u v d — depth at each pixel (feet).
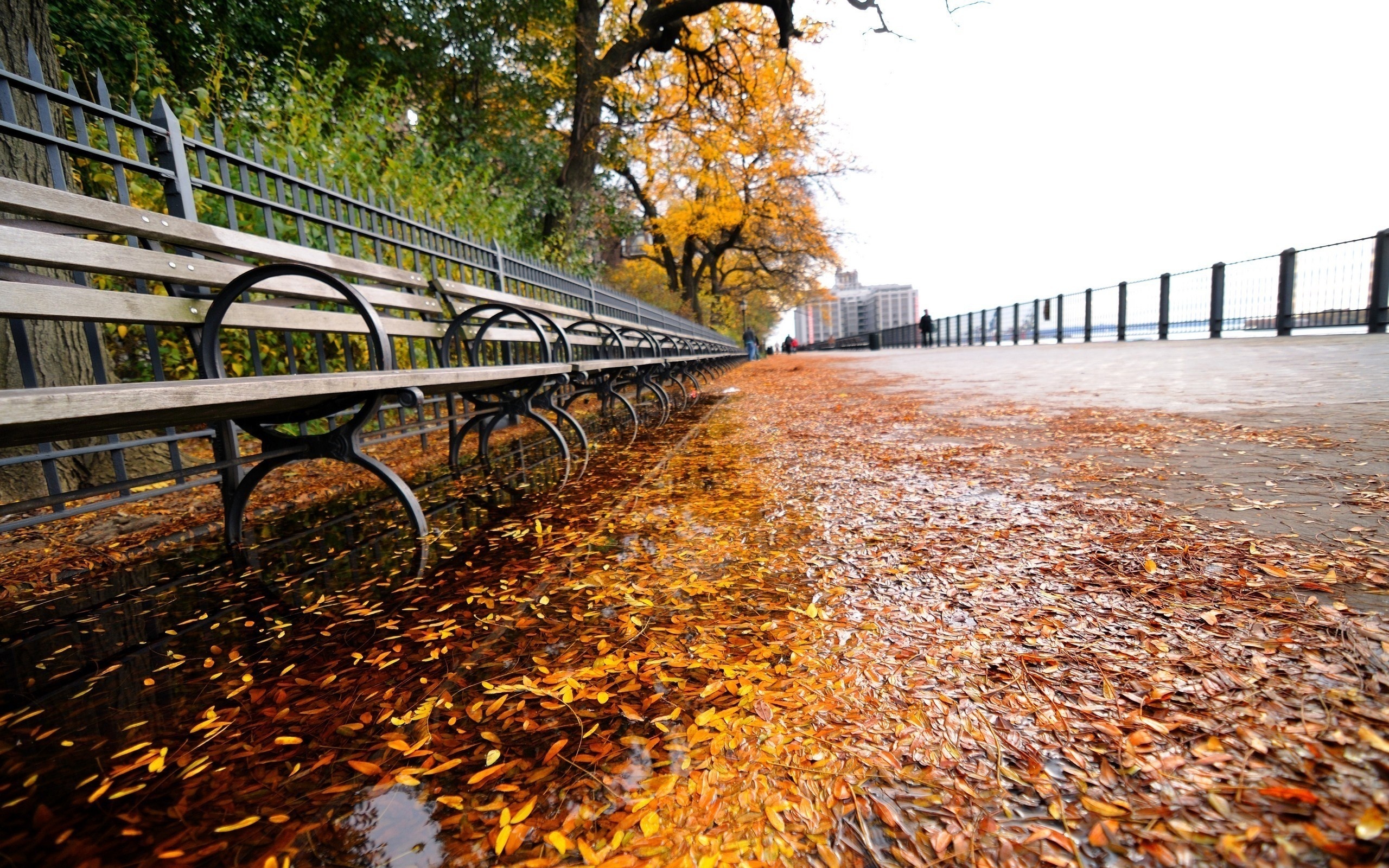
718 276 132.05
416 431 12.86
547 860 2.85
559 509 9.32
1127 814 2.92
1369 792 2.91
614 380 21.56
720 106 66.85
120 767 3.68
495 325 15.74
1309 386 17.60
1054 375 28.58
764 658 4.63
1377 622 4.43
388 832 3.08
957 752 3.44
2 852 3.02
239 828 3.15
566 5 39.01
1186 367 26.78
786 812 3.08
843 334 342.23
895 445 13.39
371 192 12.25
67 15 20.75
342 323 10.16
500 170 38.34
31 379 6.82
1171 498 7.93
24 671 5.02
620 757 3.57
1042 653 4.42
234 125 17.11
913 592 5.64
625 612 5.56
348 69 31.14
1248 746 3.29
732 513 8.68
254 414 6.82
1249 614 4.73
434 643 5.12
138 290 8.68
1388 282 35.53
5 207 5.73
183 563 7.64
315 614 5.85
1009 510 8.01
